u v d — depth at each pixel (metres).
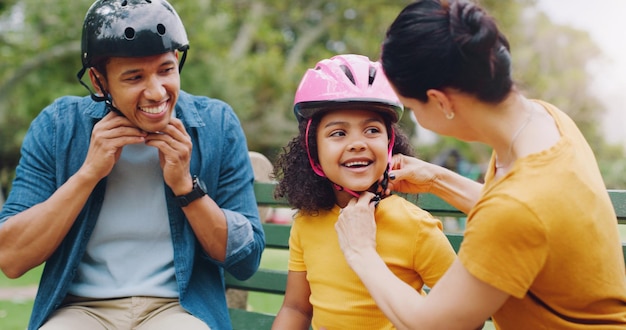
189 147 2.16
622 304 1.65
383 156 1.98
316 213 2.12
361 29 18.67
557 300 1.62
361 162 1.97
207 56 13.33
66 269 2.21
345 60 2.03
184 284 2.25
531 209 1.50
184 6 12.69
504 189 1.55
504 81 1.58
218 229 2.24
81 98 2.36
